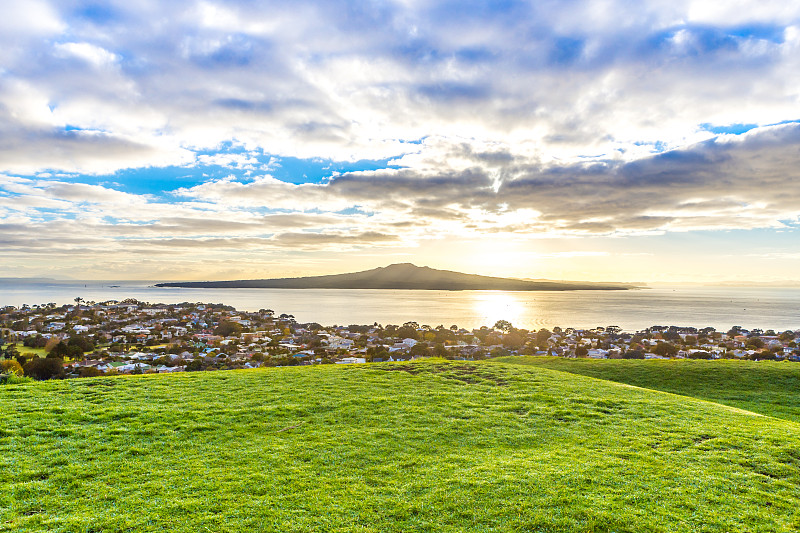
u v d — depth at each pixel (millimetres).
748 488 11953
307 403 20234
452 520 10555
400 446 15289
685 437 16078
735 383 29531
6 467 13016
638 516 10508
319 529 10180
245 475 12859
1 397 20562
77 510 10852
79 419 17453
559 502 11211
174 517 10562
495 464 13664
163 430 16375
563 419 18500
